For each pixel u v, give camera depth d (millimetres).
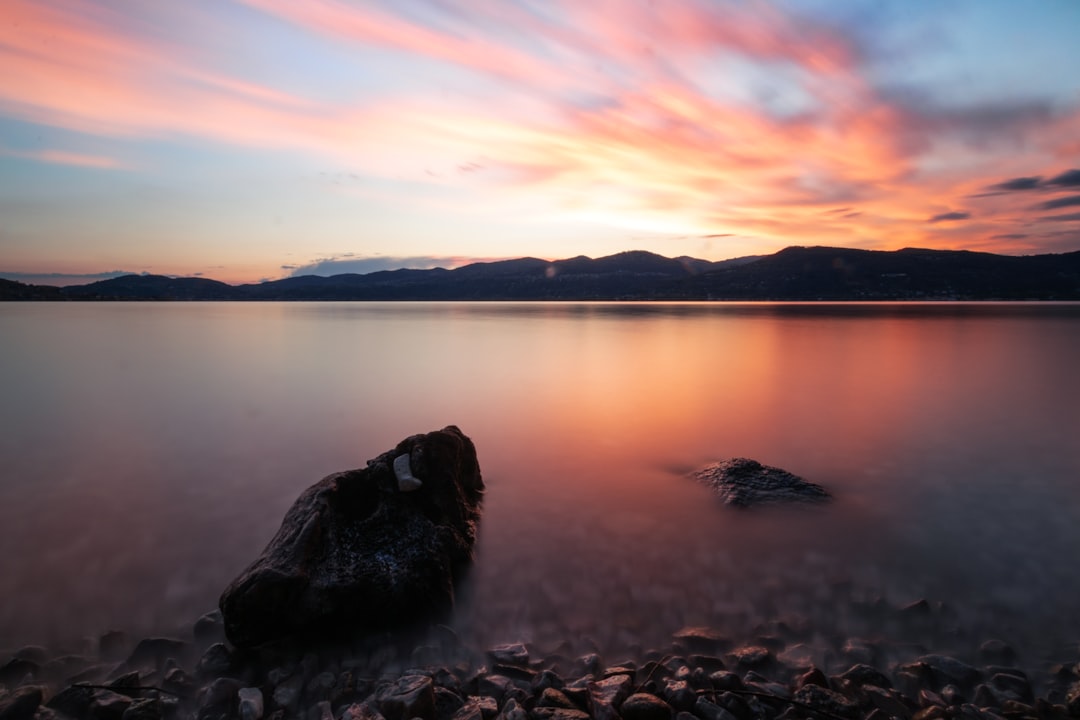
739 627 6070
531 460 12648
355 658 5621
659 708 4555
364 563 6391
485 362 31609
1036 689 5039
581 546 8070
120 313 106875
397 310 135375
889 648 5641
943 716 4527
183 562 7656
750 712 4680
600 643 5816
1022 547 8016
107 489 10633
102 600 6680
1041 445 13977
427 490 8094
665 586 6934
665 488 10656
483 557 7691
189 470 11883
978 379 25297
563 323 73875
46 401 19609
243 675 5336
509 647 5652
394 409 18469
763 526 8758
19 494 10336
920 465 12250
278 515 9367
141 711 4684
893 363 31141
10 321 74438
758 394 21453
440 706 4738
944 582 6984
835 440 14500
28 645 5801
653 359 33188
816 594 6734
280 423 16406
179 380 24531
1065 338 48562
